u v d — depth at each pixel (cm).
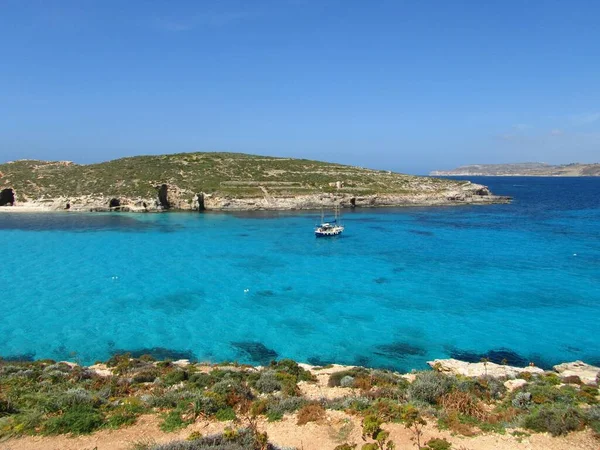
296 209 11781
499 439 1387
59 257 6019
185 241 7294
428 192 13638
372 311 3900
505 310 3900
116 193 11462
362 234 8056
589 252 6325
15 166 14012
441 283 4775
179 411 1639
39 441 1409
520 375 2400
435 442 1317
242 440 1311
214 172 13462
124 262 5762
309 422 1556
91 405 1680
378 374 2316
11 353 3030
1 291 4450
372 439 1395
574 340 3244
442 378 2005
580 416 1470
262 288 4609
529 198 16250
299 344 3212
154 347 3162
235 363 2761
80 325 3556
